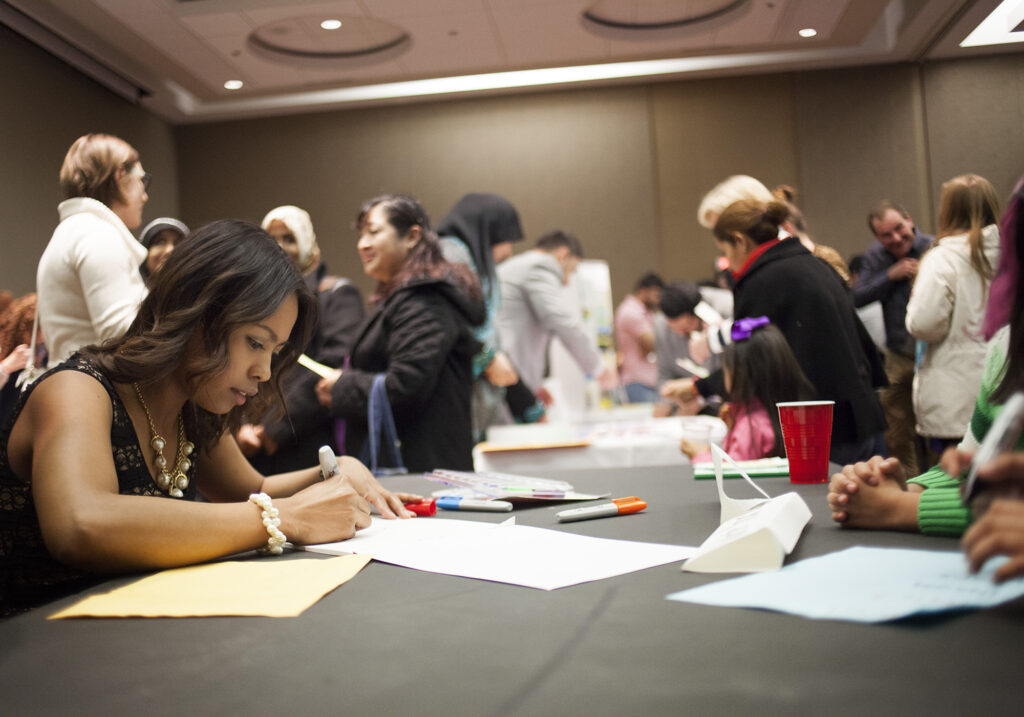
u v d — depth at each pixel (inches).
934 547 33.7
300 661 24.1
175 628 28.5
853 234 270.5
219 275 45.1
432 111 287.4
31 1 198.1
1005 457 22.0
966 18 232.5
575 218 282.7
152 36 222.4
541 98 284.8
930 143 267.7
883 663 20.8
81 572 44.0
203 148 291.0
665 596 29.2
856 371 94.4
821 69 272.8
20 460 43.1
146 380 44.8
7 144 200.2
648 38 245.9
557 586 31.9
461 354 115.7
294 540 43.4
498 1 214.4
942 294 120.1
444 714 19.5
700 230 278.7
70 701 21.8
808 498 50.7
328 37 241.3
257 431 108.7
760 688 19.8
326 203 289.0
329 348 125.9
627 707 19.2
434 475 74.6
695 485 62.9
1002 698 18.3
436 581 34.2
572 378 202.1
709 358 154.6
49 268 86.4
